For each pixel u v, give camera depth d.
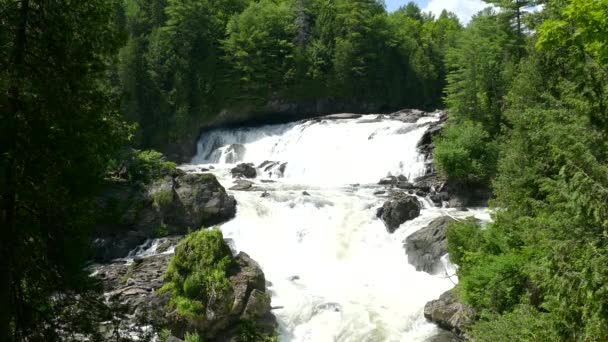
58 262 10.31
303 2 76.00
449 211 36.34
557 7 21.59
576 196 12.04
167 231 33.53
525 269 17.61
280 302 26.17
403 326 24.22
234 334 23.48
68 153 9.74
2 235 9.27
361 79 71.75
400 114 58.53
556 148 14.33
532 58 28.08
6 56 9.44
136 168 35.16
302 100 69.69
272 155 54.94
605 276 11.14
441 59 83.81
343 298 26.55
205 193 35.06
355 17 73.69
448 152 38.62
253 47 65.19
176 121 59.06
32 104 9.45
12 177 9.18
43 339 10.61
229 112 65.31
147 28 67.56
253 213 35.22
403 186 40.75
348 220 34.03
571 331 12.55
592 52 13.43
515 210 24.05
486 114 44.38
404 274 29.41
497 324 17.95
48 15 9.87
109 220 12.11
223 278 24.48
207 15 67.00
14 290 10.11
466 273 23.19
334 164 49.03
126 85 56.09
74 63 10.23
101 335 11.49
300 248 32.59
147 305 23.97
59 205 9.86
